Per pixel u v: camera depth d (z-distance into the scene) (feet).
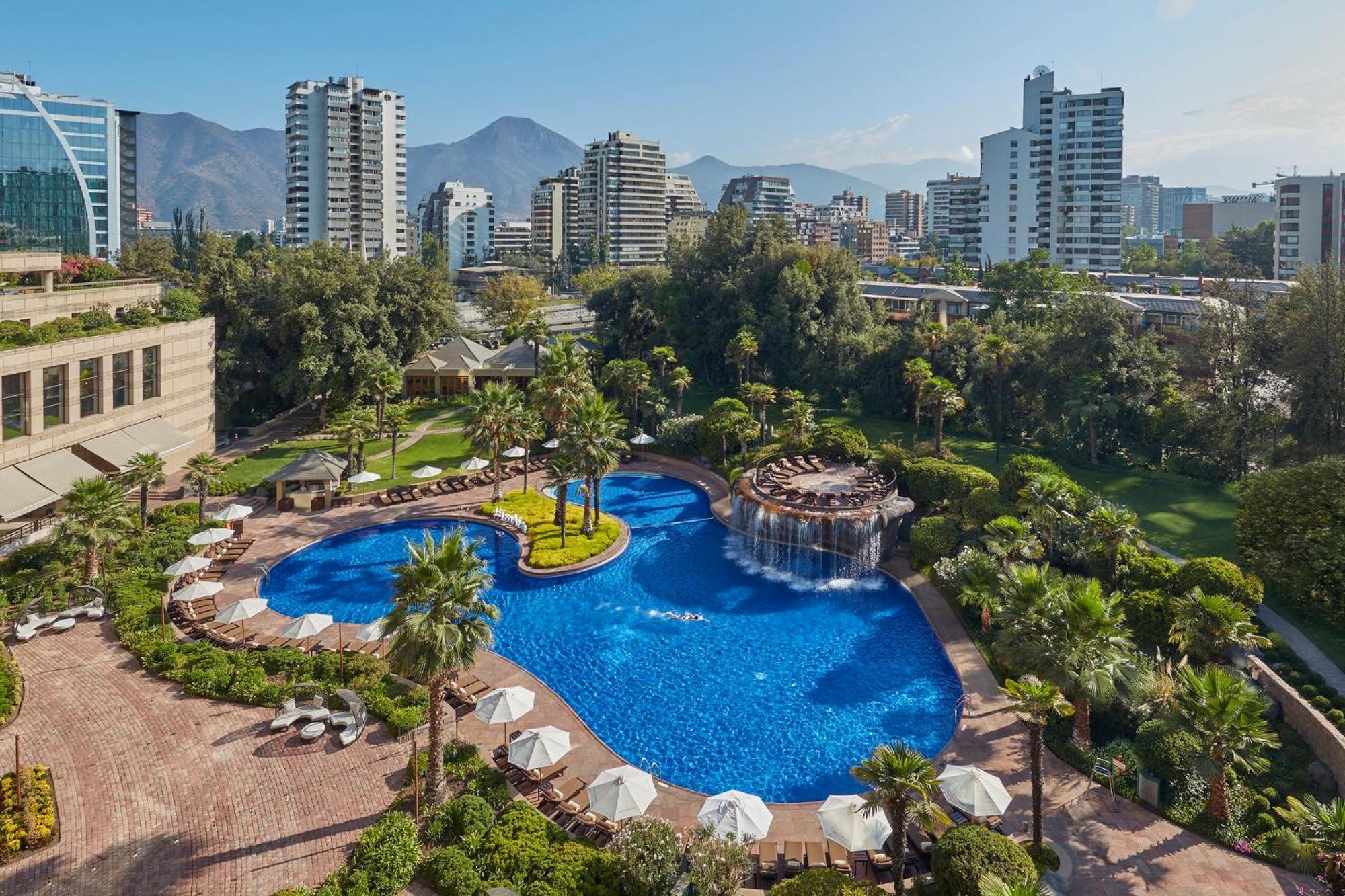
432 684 88.43
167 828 88.38
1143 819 92.94
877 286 462.60
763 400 242.37
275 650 125.39
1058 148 572.10
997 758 104.78
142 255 348.59
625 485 227.40
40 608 137.90
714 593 158.92
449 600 87.66
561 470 174.40
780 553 175.52
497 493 201.98
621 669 129.70
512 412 199.11
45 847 85.20
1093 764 101.19
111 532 145.18
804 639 140.05
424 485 216.13
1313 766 98.02
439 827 88.07
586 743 108.68
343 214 643.86
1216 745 88.58
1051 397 236.84
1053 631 98.58
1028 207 587.68
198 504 190.90
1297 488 137.28
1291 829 86.33
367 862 81.25
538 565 165.07
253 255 322.34
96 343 186.91
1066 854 85.87
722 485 221.66
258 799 93.45
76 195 599.98
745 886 84.02
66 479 169.58
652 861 78.84
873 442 252.62
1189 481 207.51
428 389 329.52
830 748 109.40
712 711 118.11
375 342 280.31
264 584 158.51
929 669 129.80
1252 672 114.11
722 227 371.97
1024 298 344.49
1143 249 615.16
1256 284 411.34
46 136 584.40
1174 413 212.43
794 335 313.73
